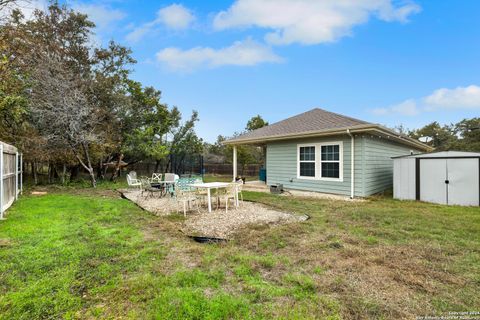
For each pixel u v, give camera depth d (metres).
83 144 11.29
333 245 3.60
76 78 11.96
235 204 6.52
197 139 17.91
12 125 10.23
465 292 2.34
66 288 2.38
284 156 10.36
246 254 3.30
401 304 2.15
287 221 5.12
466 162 6.85
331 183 8.85
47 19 12.45
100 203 6.88
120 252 3.29
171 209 6.24
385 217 5.28
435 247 3.49
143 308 2.09
